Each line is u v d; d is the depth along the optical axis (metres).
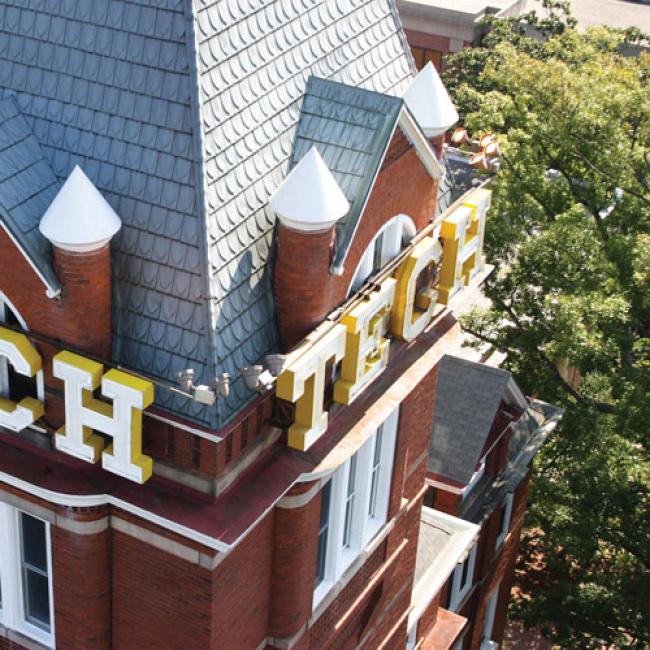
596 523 35.16
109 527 17.25
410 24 76.00
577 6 100.38
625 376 38.28
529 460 37.81
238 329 16.11
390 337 20.00
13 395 17.08
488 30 76.25
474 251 21.42
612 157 43.16
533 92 44.75
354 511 21.31
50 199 16.08
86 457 15.84
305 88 17.86
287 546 18.62
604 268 41.00
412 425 22.59
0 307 16.34
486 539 36.44
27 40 16.70
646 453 37.91
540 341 40.88
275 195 16.00
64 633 18.33
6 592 18.66
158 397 15.66
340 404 18.55
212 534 15.78
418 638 29.70
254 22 16.77
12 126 16.36
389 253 19.50
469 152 22.62
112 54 16.11
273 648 19.72
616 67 48.31
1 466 16.78
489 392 33.16
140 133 15.93
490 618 40.56
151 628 17.88
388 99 17.12
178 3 15.52
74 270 15.06
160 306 15.80
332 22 18.83
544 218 45.09
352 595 22.42
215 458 15.83
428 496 33.91
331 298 17.33
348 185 17.02
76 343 15.66
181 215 15.62
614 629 35.75
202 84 15.64
